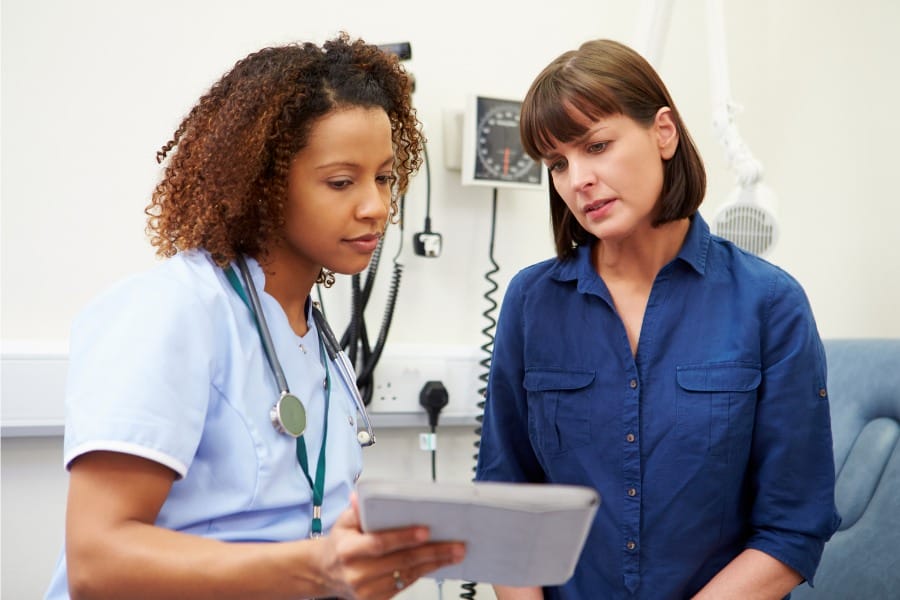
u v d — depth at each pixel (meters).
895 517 1.37
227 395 0.80
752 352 1.08
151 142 1.56
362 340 1.62
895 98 1.81
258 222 0.85
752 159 1.48
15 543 1.47
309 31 1.66
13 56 1.48
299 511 0.85
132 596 0.67
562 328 1.16
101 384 0.72
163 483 0.72
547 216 1.85
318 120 0.81
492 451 1.23
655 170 1.04
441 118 1.75
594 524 1.11
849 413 1.54
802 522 1.07
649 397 1.09
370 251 0.86
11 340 1.47
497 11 1.80
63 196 1.51
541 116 1.02
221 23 1.61
